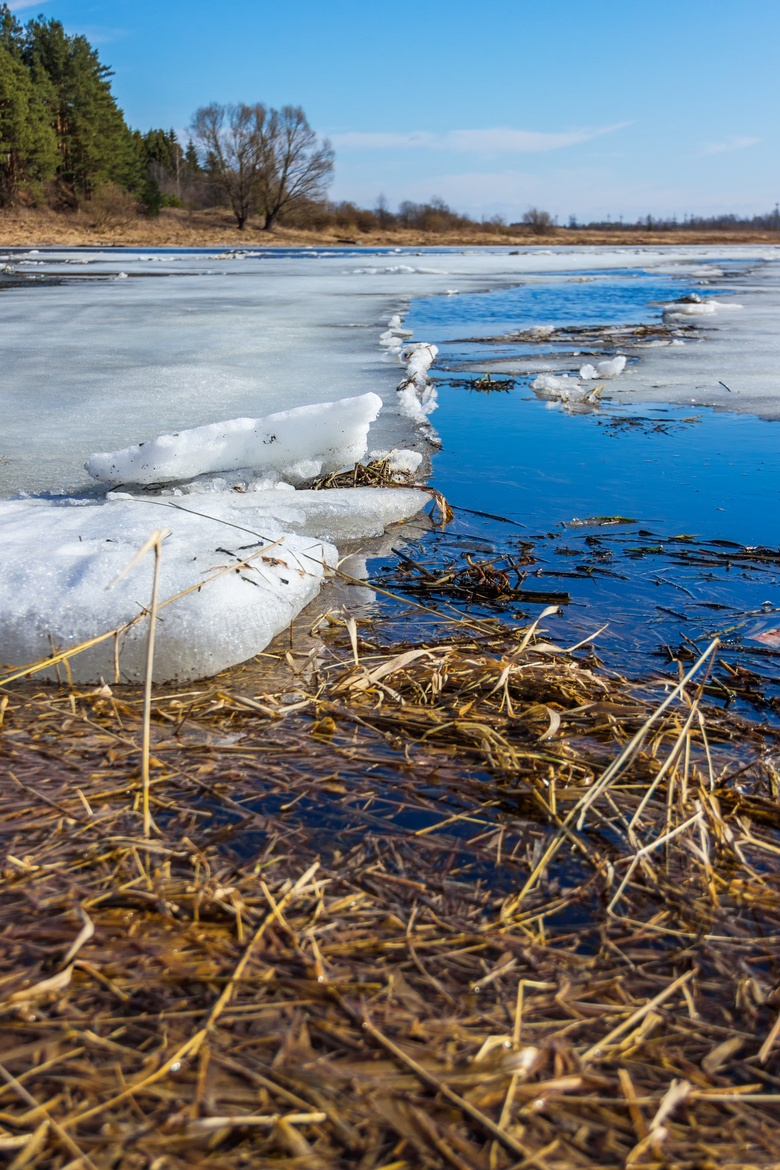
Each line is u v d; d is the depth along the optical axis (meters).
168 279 19.52
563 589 2.70
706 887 1.27
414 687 1.93
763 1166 0.83
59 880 1.24
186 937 1.12
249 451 3.63
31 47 53.22
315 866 1.25
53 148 49.53
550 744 1.66
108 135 54.53
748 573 2.81
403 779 1.55
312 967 1.06
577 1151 0.84
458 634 2.34
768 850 1.37
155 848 1.31
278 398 5.44
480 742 1.68
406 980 1.06
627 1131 0.87
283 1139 0.84
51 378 6.17
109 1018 0.98
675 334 9.51
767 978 1.09
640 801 1.49
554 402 5.87
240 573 2.32
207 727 1.76
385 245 60.75
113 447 4.17
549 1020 1.00
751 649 2.24
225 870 1.27
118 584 2.20
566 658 2.14
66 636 2.07
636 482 3.92
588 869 1.31
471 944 1.13
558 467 4.18
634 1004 1.04
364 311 11.96
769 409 5.51
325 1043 0.95
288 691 1.95
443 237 67.75
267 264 27.70
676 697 1.96
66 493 3.45
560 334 9.70
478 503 3.64
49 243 47.19
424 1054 0.94
